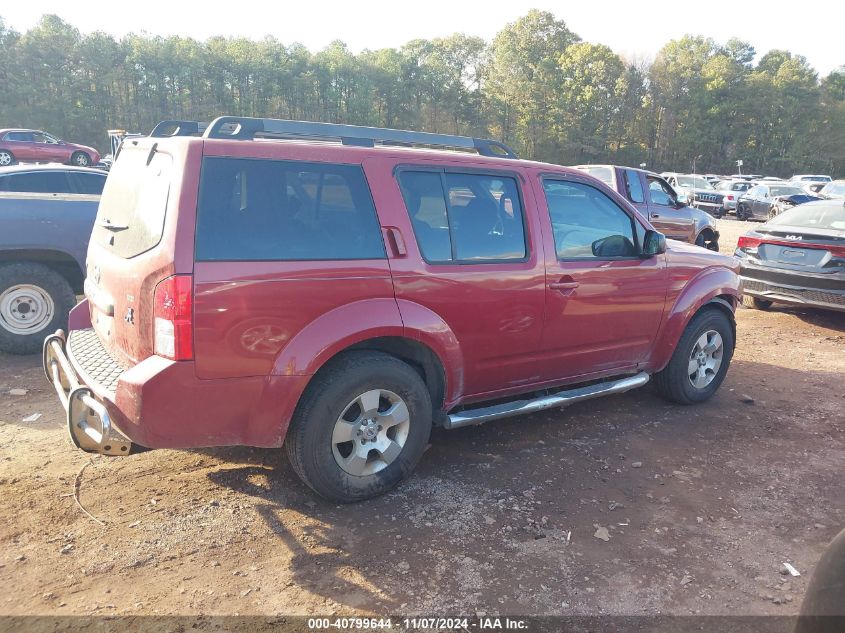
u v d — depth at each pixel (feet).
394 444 12.01
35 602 8.89
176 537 10.57
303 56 276.62
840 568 6.41
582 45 263.70
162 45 253.85
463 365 12.89
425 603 9.19
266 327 10.28
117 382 9.97
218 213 10.07
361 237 11.39
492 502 12.15
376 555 10.30
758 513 12.17
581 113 263.49
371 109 285.64
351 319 11.00
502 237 13.29
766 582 10.03
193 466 13.11
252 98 269.23
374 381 11.40
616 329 15.38
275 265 10.34
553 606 9.24
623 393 18.83
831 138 282.56
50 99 224.74
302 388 10.66
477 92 302.04
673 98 277.03
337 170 11.34
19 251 19.66
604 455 14.48
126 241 11.08
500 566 10.14
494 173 13.38
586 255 14.69
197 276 9.70
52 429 14.88
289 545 10.49
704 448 15.08
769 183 91.71
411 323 11.72
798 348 24.86
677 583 9.90
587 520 11.64
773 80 278.87
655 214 39.55
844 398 19.03
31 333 20.13
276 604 9.04
